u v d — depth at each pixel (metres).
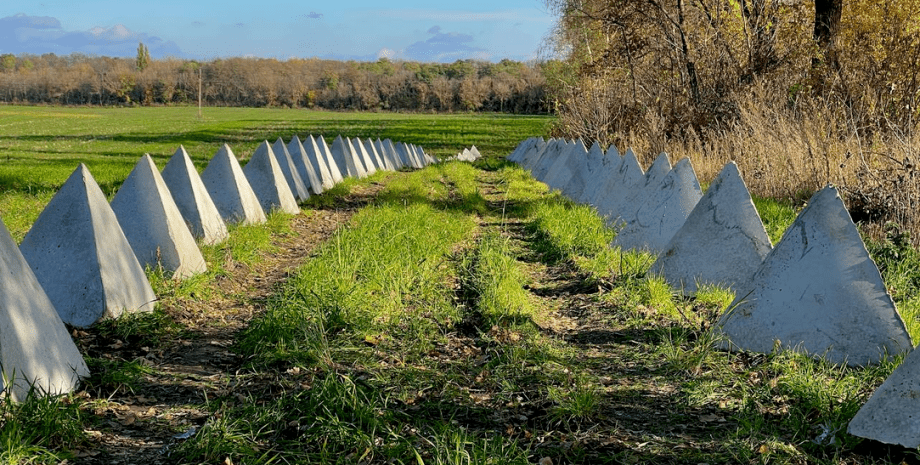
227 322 6.39
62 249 5.95
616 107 21.73
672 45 21.06
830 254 5.44
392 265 7.55
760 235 7.03
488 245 9.21
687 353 5.34
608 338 6.02
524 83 118.69
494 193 17.84
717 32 20.27
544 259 9.27
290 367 5.04
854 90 13.40
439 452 3.62
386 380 4.79
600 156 15.63
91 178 6.29
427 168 25.02
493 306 6.49
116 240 6.23
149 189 7.50
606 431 4.15
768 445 3.82
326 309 6.07
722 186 7.29
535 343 5.65
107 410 4.27
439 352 5.55
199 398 4.56
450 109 122.94
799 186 12.20
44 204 11.82
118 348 5.41
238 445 3.74
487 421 4.30
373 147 25.81
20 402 4.02
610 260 8.34
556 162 19.97
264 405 4.31
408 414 4.30
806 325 5.38
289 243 10.30
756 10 19.94
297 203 13.73
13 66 149.25
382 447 3.81
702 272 7.11
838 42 15.91
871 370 5.02
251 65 140.12
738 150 14.26
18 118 77.31
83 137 42.34
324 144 18.59
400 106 124.94
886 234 9.12
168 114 98.56
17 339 4.17
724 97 18.64
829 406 4.33
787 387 4.63
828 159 11.73
